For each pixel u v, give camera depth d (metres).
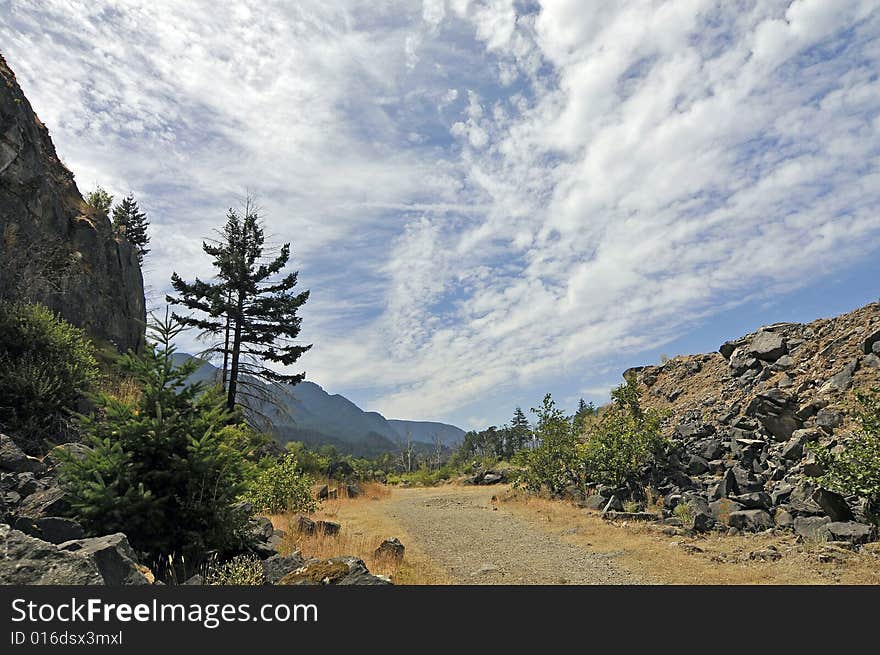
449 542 12.67
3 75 24.50
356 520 16.48
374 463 56.84
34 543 5.14
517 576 9.24
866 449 10.61
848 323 18.56
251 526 8.77
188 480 7.47
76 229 27.59
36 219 23.70
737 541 11.16
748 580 8.39
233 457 8.16
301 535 11.43
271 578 7.18
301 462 29.22
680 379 24.38
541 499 18.81
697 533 12.06
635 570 9.48
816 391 16.28
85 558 5.13
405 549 11.75
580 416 24.66
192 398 8.27
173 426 7.69
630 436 17.23
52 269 23.22
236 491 7.91
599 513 15.06
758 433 16.36
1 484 8.04
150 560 6.97
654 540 11.56
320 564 7.16
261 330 28.56
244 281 28.75
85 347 15.27
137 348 31.72
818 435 14.23
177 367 8.28
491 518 16.47
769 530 11.45
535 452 20.56
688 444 17.58
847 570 8.52
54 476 8.94
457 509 19.16
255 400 28.31
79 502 6.92
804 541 10.52
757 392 18.42
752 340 22.14
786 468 14.12
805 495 12.27
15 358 13.12
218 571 7.07
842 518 10.80
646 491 16.02
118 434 7.60
